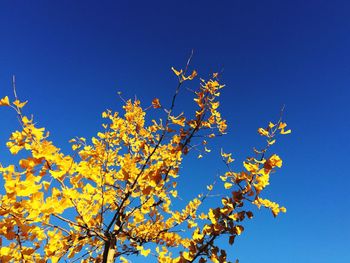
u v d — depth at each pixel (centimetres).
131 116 388
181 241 374
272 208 237
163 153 330
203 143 344
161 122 309
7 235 204
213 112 321
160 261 299
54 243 245
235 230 241
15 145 213
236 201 243
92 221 294
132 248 357
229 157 252
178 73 296
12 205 198
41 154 208
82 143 323
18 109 215
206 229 249
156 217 378
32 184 197
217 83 321
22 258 225
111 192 298
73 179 238
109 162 336
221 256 244
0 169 196
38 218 208
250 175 242
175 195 359
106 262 301
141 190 293
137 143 372
